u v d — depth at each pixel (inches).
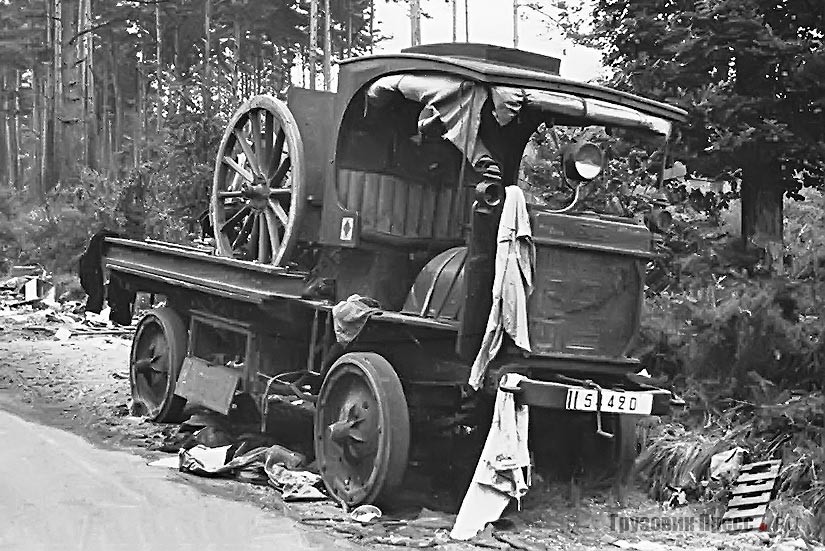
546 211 286.7
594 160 299.1
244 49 1654.8
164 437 384.5
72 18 1352.1
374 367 290.5
